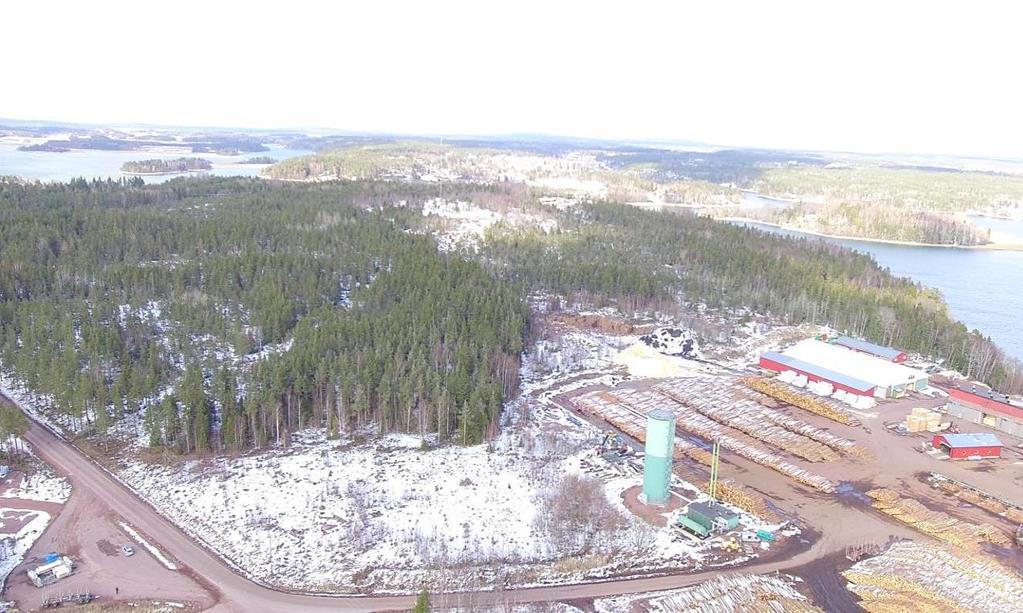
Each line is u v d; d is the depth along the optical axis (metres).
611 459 102.88
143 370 119.12
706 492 95.31
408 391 110.44
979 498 95.81
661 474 90.56
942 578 77.06
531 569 77.62
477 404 109.25
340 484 94.69
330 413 109.19
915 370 142.25
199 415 103.06
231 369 124.69
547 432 112.75
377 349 120.31
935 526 87.69
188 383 109.62
